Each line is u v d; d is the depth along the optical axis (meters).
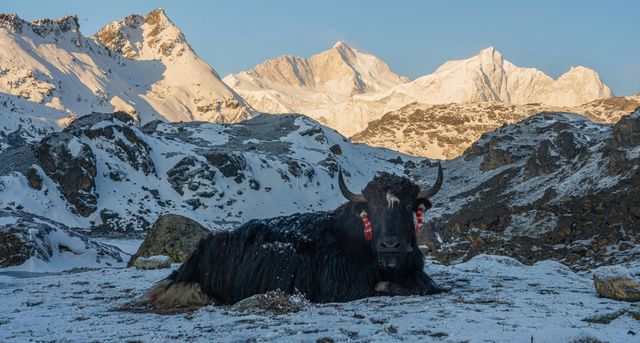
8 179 130.12
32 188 131.88
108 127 158.00
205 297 11.96
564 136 137.62
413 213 11.45
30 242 44.25
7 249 43.16
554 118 198.50
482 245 89.50
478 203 128.12
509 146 178.00
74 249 48.31
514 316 8.89
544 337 6.93
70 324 10.16
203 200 153.50
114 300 13.16
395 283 11.47
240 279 11.69
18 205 124.19
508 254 83.81
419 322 8.51
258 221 12.35
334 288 11.20
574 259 76.94
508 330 7.84
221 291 11.84
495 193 137.38
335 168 197.88
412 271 11.70
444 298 10.80
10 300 13.71
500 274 15.27
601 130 183.50
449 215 110.75
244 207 155.62
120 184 146.75
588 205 87.06
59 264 45.28
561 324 8.26
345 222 11.62
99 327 9.67
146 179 153.00
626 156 94.44
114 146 155.50
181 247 26.02
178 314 10.90
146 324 9.73
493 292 11.80
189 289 11.99
